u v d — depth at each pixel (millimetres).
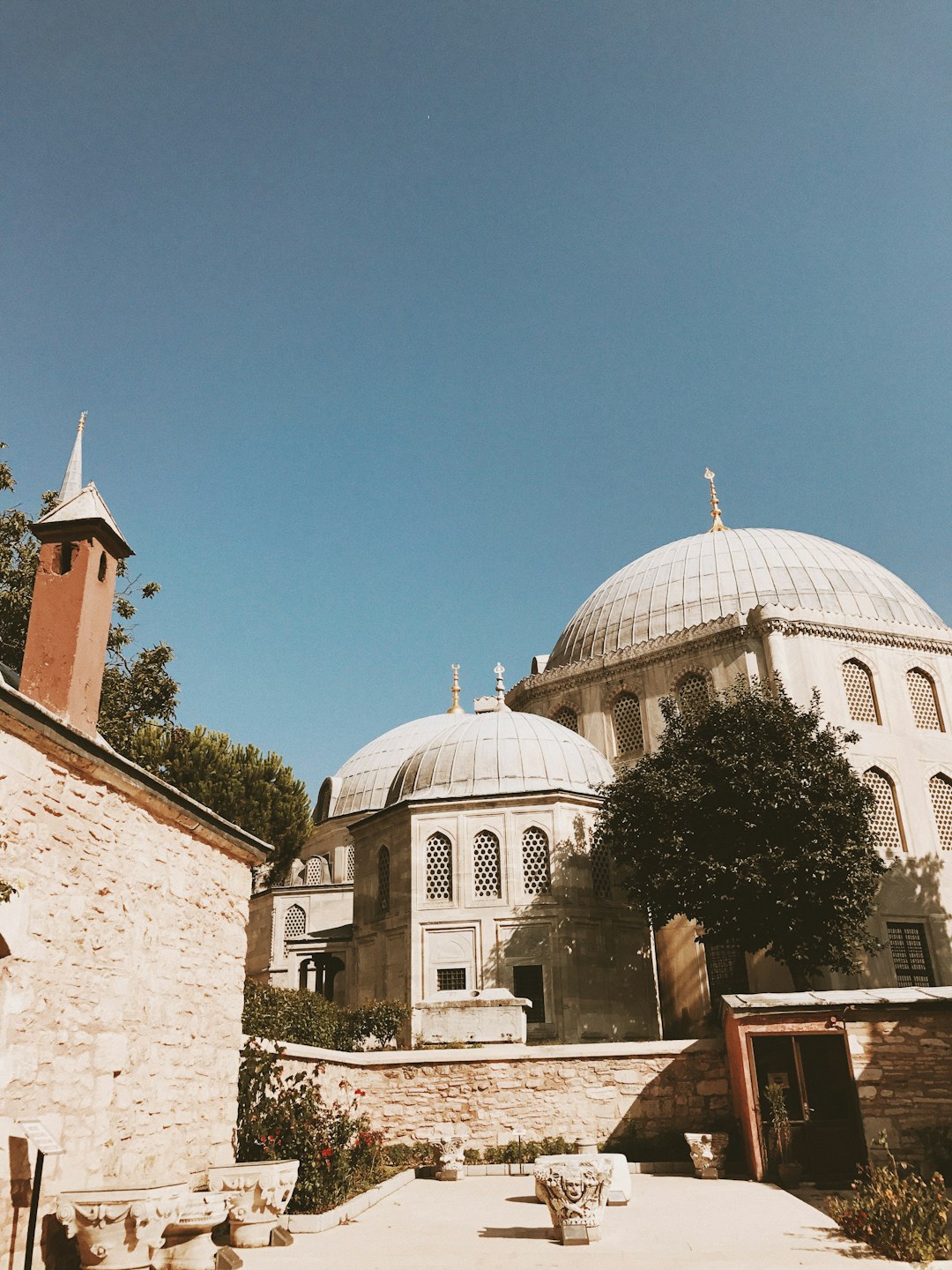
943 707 35625
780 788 25641
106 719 28406
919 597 41000
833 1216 12633
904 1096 16656
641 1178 17156
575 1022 28266
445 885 30875
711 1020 31125
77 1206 8625
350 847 43094
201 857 13086
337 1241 11750
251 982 23125
